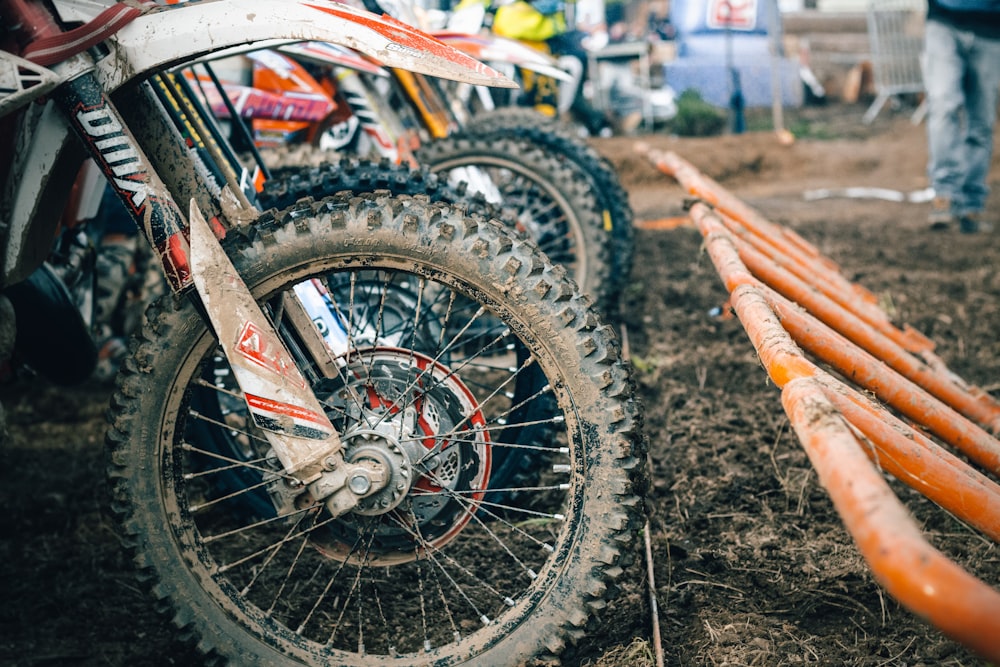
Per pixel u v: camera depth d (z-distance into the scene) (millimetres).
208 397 2395
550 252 4238
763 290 2342
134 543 2064
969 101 6875
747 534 2781
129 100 2129
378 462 2025
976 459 2344
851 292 3502
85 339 2900
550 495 3025
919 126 13227
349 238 2023
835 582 2490
